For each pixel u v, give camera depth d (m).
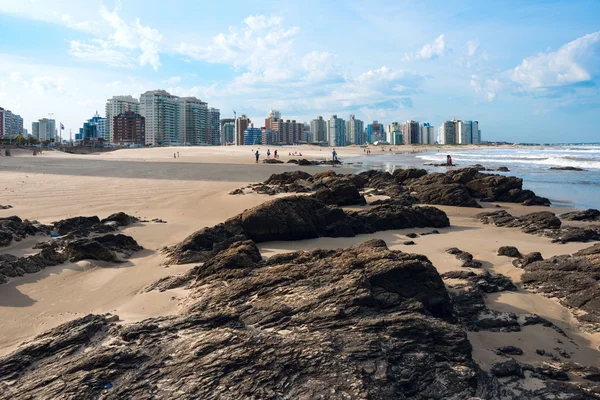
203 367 6.84
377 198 31.53
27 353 7.58
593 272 12.69
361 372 6.88
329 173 39.06
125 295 11.57
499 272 14.64
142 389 6.48
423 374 7.41
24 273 12.84
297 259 12.36
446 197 31.00
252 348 7.22
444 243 18.61
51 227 18.58
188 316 8.43
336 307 8.70
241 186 36.41
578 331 10.55
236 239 16.19
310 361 7.03
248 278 10.55
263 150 128.12
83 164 58.84
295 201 19.39
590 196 35.75
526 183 44.53
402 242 18.64
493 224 23.94
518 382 8.02
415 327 8.29
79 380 6.67
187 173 47.62
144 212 23.89
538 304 12.05
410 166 68.44
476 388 7.49
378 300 9.35
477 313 11.13
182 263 14.41
